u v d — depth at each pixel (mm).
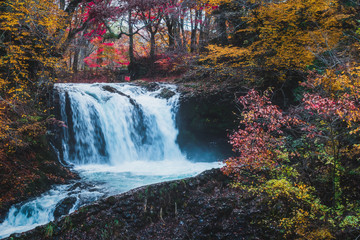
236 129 11359
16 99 7453
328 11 9047
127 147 11594
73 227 5098
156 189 5887
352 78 5176
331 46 8102
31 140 7898
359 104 4973
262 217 5387
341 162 5781
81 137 10383
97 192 6758
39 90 9328
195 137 11875
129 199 5648
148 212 5590
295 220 5020
